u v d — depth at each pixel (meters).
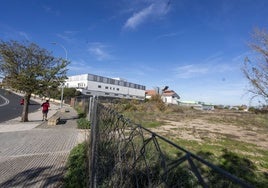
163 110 29.72
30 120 17.12
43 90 16.27
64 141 9.95
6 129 12.41
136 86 98.88
